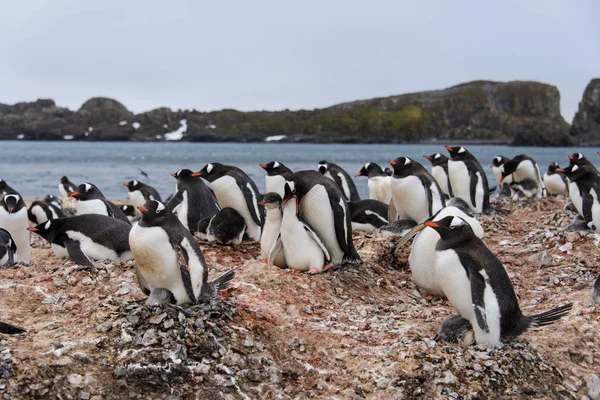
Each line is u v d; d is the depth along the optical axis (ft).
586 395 13.19
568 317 15.74
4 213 18.74
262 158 155.94
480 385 12.77
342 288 16.35
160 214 13.24
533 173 29.35
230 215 19.21
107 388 12.12
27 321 13.83
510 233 23.65
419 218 20.65
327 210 16.62
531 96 318.86
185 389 12.32
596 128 241.35
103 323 13.19
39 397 11.91
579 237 21.03
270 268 16.52
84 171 98.73
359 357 13.46
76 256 16.65
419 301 16.76
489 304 13.17
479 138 292.61
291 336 13.84
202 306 13.58
